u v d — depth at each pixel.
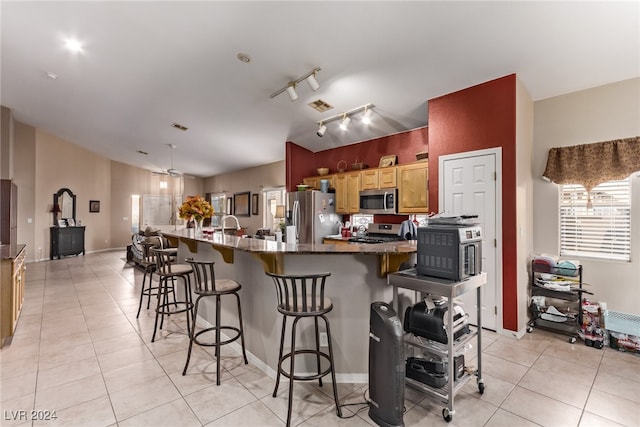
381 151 5.17
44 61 3.97
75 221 9.02
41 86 4.84
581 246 3.51
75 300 4.52
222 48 3.29
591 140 3.37
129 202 10.79
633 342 2.83
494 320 3.35
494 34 2.68
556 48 2.80
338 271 2.38
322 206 5.42
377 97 3.98
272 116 4.89
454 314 2.10
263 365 2.54
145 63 3.81
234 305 2.96
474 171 3.47
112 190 10.38
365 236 5.09
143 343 3.04
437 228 2.07
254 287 2.65
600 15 2.38
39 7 2.95
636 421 1.93
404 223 3.85
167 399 2.14
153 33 3.17
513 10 2.41
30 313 3.93
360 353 2.38
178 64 3.74
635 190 3.18
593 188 3.36
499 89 3.30
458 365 2.12
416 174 4.43
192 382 2.35
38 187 7.96
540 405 2.09
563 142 3.54
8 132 6.11
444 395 2.00
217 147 6.92
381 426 1.86
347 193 5.36
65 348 2.92
